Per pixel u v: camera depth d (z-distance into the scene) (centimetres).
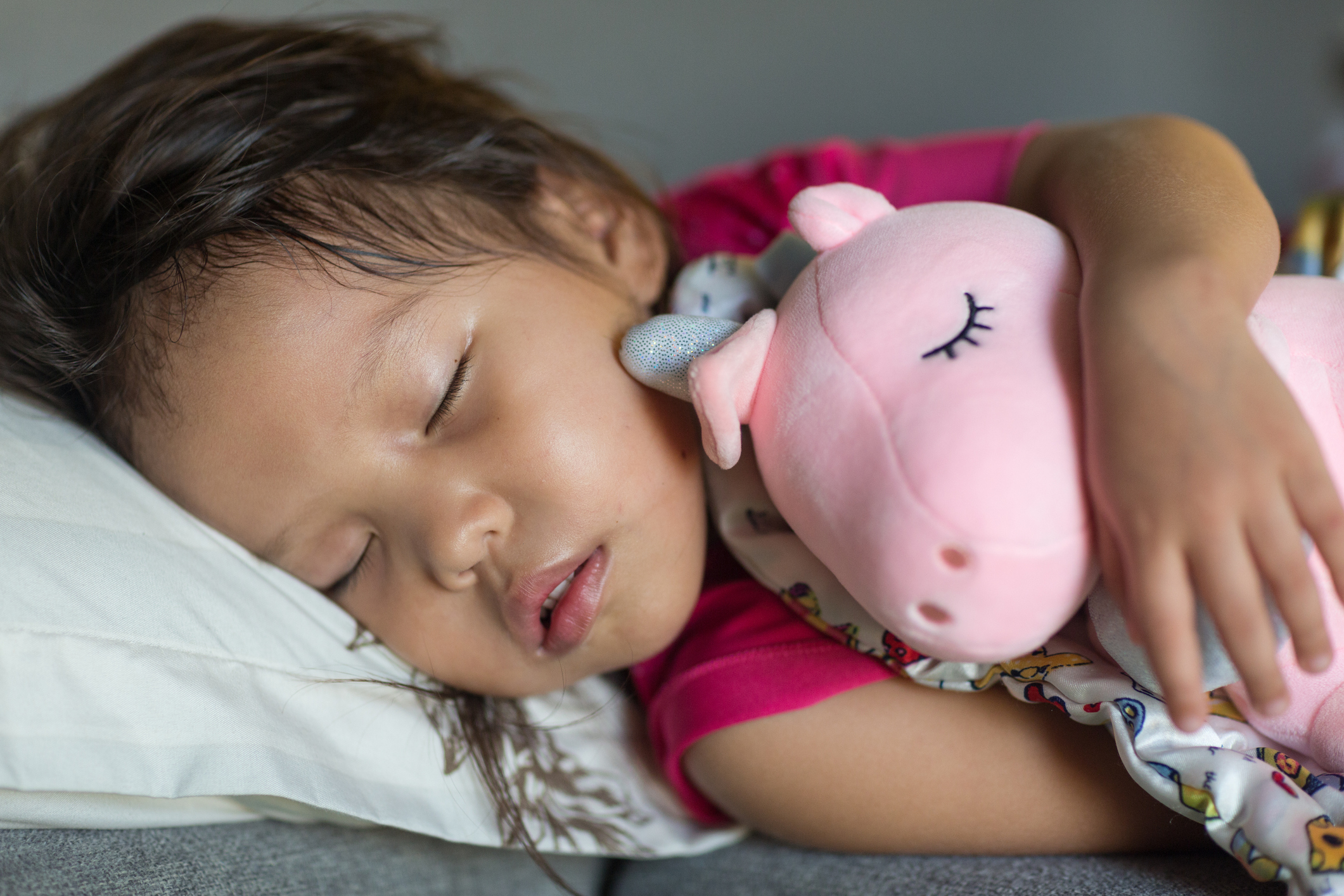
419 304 65
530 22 184
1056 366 46
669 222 98
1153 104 186
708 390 51
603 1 184
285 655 66
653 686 78
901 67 187
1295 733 53
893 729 65
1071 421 45
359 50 97
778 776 68
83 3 166
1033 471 44
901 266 52
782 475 52
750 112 188
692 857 78
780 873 71
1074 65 185
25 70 166
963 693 65
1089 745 62
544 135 92
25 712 54
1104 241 52
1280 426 41
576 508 63
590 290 72
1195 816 50
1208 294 44
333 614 72
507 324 66
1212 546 40
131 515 65
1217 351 42
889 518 46
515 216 77
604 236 85
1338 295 55
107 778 56
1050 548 44
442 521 63
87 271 72
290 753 63
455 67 171
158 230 70
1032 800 62
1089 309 47
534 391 64
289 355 64
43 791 57
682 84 188
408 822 66
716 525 73
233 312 66
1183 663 40
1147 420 42
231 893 60
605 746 78
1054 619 46
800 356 52
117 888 56
